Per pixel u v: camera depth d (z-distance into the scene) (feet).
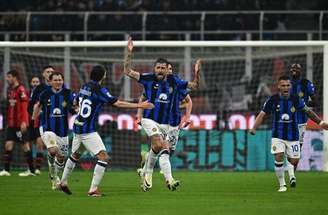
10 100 183.21
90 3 270.87
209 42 195.31
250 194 134.51
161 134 133.90
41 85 151.74
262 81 224.33
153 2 270.05
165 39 254.06
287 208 111.55
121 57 220.02
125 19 254.88
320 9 268.62
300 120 159.12
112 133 210.38
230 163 205.57
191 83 135.54
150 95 133.90
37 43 197.98
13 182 162.09
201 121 215.72
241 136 205.67
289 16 258.78
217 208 111.45
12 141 185.47
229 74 225.97
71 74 221.25
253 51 225.76
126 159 210.38
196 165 205.67
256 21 254.06
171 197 128.26
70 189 144.36
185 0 269.03
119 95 218.79
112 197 127.65
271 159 204.33
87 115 123.54
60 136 136.26
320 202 120.67
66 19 255.50
